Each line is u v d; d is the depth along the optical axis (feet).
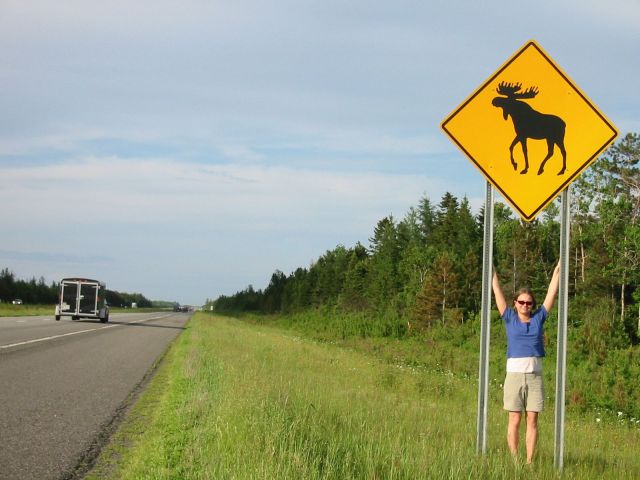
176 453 23.56
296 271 339.57
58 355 62.39
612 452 29.73
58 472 21.76
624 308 146.61
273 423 24.16
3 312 176.96
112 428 29.14
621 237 147.74
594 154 23.99
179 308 646.74
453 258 181.37
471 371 84.58
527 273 176.35
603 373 69.72
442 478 19.13
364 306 235.61
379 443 23.73
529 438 23.91
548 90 24.35
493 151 24.29
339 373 58.75
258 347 81.05
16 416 30.96
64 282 151.64
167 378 48.55
